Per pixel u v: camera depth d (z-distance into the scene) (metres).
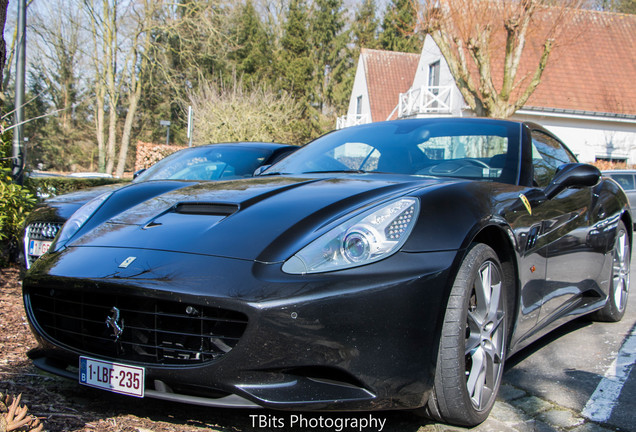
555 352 3.16
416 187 2.28
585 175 2.74
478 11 12.79
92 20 27.75
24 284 2.26
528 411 2.34
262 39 39.47
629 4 24.22
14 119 5.83
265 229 2.08
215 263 1.95
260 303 1.78
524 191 2.62
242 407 1.85
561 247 2.91
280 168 3.23
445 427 2.17
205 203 2.44
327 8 44.84
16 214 4.90
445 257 1.96
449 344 1.96
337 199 2.24
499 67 16.84
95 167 40.31
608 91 17.48
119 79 30.38
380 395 1.84
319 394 1.82
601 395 2.52
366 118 27.48
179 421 2.12
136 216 2.48
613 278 3.75
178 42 27.83
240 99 17.70
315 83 42.91
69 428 1.98
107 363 2.01
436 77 21.16
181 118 37.41
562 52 18.08
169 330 1.94
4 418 1.50
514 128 3.13
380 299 1.82
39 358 2.30
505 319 2.37
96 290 1.99
